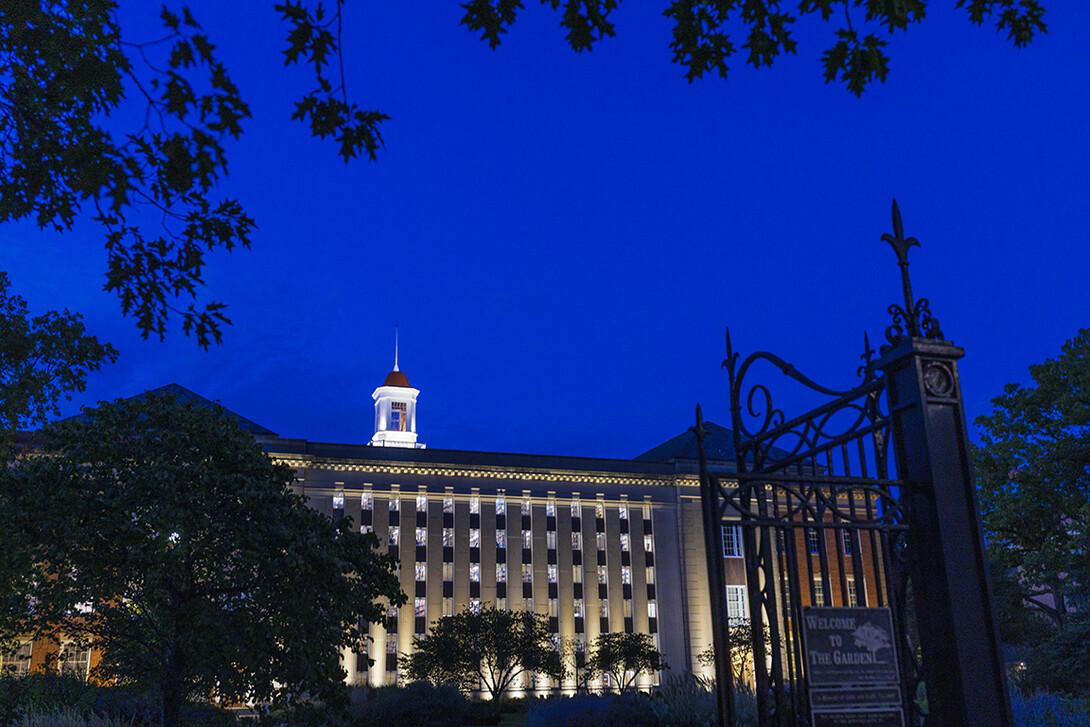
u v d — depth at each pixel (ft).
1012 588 101.76
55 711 55.57
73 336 78.54
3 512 48.57
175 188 17.61
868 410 19.70
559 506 197.57
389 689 116.37
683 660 189.98
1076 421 98.78
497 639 148.15
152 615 54.70
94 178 17.08
